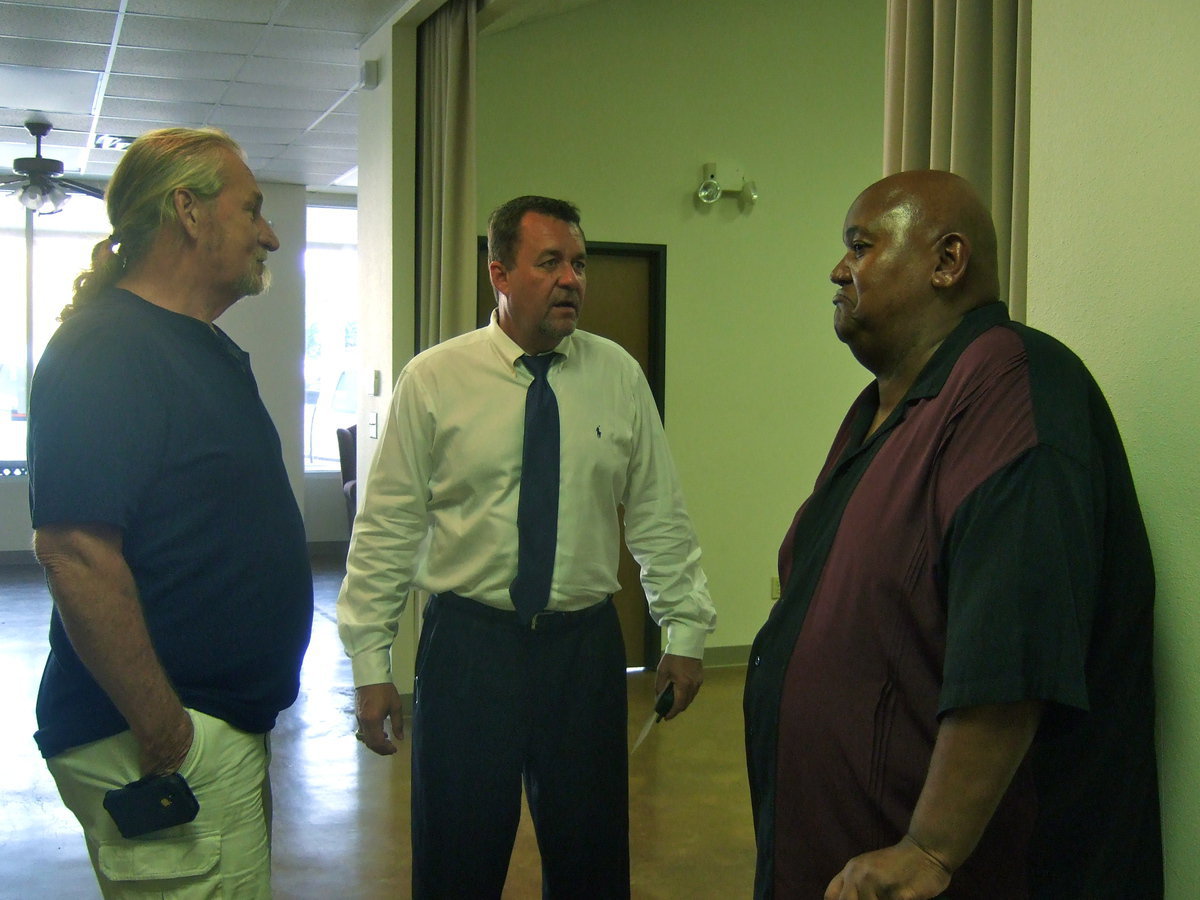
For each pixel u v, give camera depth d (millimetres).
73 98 5988
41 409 1404
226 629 1519
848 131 5484
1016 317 1755
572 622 1978
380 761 4023
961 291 1274
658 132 5164
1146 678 1203
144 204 1538
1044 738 1151
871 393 1406
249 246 1615
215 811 1510
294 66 5359
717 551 5391
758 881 1321
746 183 5277
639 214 5156
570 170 5023
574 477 1987
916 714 1165
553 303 1948
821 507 1332
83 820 1525
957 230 1261
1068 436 1094
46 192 6125
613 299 5199
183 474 1475
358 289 5109
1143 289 1288
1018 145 1758
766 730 1293
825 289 5492
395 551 2053
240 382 1604
